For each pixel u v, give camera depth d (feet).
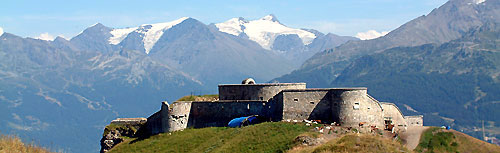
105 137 503.20
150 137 465.47
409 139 389.60
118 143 495.41
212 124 461.78
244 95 462.19
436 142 380.99
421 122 458.91
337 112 402.93
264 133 387.34
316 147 336.29
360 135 348.18
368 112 404.77
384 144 334.65
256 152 361.51
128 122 506.07
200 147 407.03
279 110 429.79
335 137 370.94
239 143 381.19
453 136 390.21
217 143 399.85
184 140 432.25
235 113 453.99
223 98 473.26
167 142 438.40
